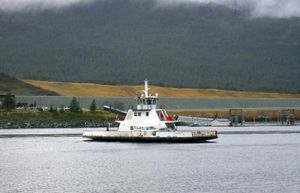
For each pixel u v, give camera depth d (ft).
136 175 449.89
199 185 403.95
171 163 518.37
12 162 542.98
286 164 518.37
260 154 603.26
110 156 571.69
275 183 411.13
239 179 429.38
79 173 463.83
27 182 421.18
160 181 421.18
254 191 382.42
